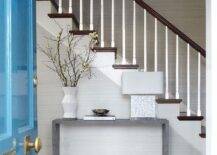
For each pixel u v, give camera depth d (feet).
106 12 14.82
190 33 15.14
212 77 5.49
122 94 11.76
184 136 11.59
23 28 5.32
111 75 11.76
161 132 11.76
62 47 11.68
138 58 14.58
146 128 11.80
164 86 12.22
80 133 11.85
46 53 11.68
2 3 4.42
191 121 11.61
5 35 4.50
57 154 11.22
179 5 15.17
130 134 11.82
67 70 11.60
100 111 11.06
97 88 11.78
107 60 11.75
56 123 11.05
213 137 5.47
